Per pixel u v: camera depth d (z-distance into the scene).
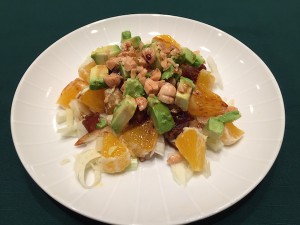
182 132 0.20
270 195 0.20
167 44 0.24
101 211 0.18
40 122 0.22
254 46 0.29
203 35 0.27
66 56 0.26
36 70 0.24
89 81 0.22
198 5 0.32
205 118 0.22
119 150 0.20
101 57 0.23
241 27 0.30
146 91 0.21
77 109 0.22
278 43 0.29
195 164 0.19
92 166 0.20
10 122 0.22
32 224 0.19
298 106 0.24
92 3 0.32
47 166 0.20
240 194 0.18
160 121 0.20
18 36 0.30
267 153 0.20
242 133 0.21
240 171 0.20
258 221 0.19
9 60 0.28
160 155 0.21
